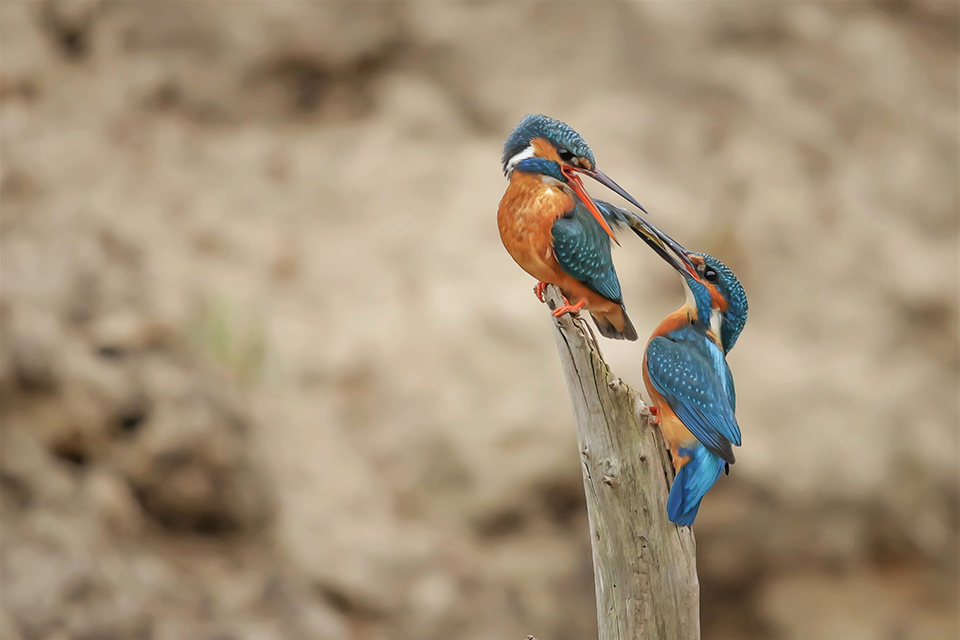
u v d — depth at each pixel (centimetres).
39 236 1288
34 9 1798
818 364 1546
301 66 1825
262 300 1487
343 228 1633
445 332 1488
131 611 996
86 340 1169
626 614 461
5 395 1071
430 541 1299
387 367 1470
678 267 538
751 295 1631
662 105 1825
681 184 1708
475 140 1772
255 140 1739
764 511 1438
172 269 1385
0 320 1105
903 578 1478
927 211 1780
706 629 1455
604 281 554
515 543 1381
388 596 1207
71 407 1089
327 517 1244
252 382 1342
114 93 1733
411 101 1786
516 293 1516
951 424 1537
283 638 1061
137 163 1622
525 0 1884
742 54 1925
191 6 1823
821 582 1460
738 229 1670
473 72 1830
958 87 1986
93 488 1073
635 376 1388
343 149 1742
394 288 1555
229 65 1812
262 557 1152
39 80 1697
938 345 1627
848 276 1652
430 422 1415
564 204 551
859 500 1463
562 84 1820
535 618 1319
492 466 1395
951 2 2136
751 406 1484
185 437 1132
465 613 1238
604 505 459
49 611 953
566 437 1411
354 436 1402
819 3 2039
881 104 1898
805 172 1784
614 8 1892
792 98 1870
